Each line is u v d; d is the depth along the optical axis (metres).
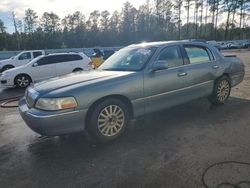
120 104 4.04
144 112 4.32
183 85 4.80
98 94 3.75
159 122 4.83
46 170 3.28
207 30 66.94
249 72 11.41
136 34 72.62
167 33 69.38
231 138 3.90
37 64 11.23
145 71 4.27
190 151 3.54
